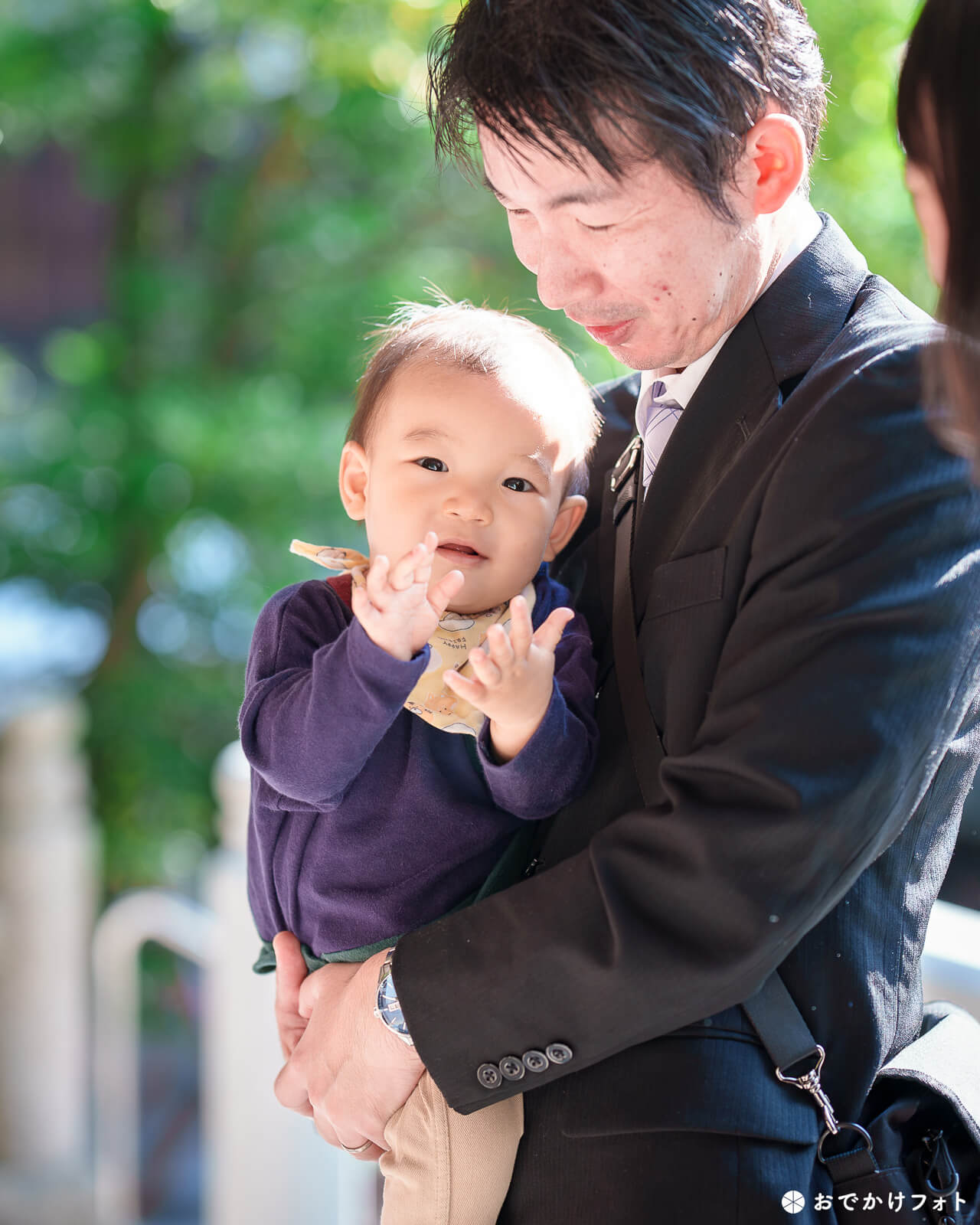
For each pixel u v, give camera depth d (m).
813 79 1.30
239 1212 2.50
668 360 1.37
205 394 6.05
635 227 1.24
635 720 1.34
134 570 6.36
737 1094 1.24
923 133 1.06
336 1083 1.40
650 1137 1.25
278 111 6.14
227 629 6.34
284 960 1.51
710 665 1.27
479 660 1.26
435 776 1.43
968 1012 1.63
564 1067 1.25
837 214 3.92
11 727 3.89
